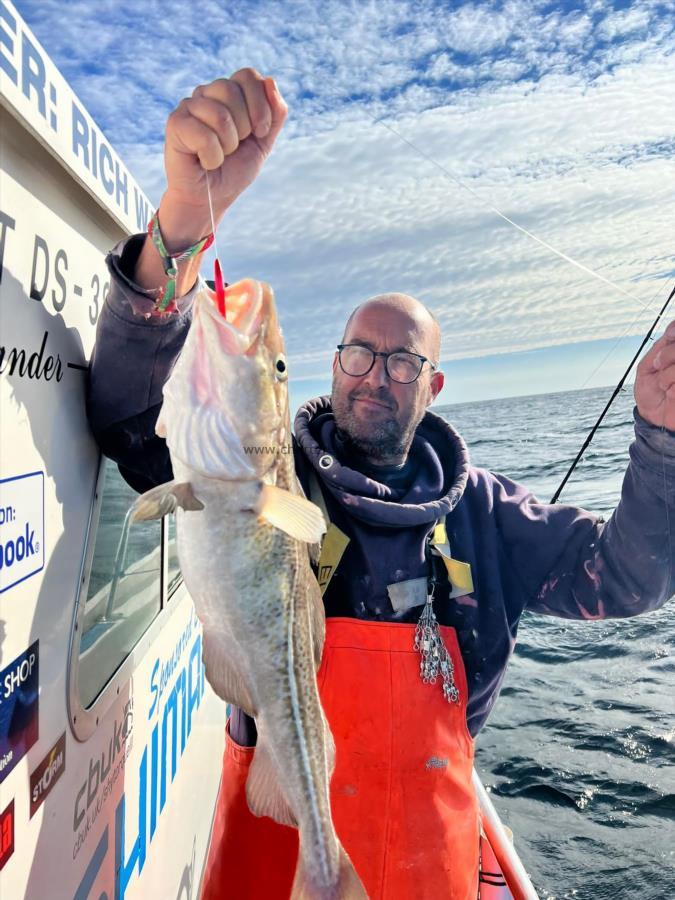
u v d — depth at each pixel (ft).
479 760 15.69
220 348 4.85
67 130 4.30
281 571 5.25
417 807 6.31
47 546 4.31
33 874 3.95
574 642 21.58
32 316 4.12
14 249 3.87
